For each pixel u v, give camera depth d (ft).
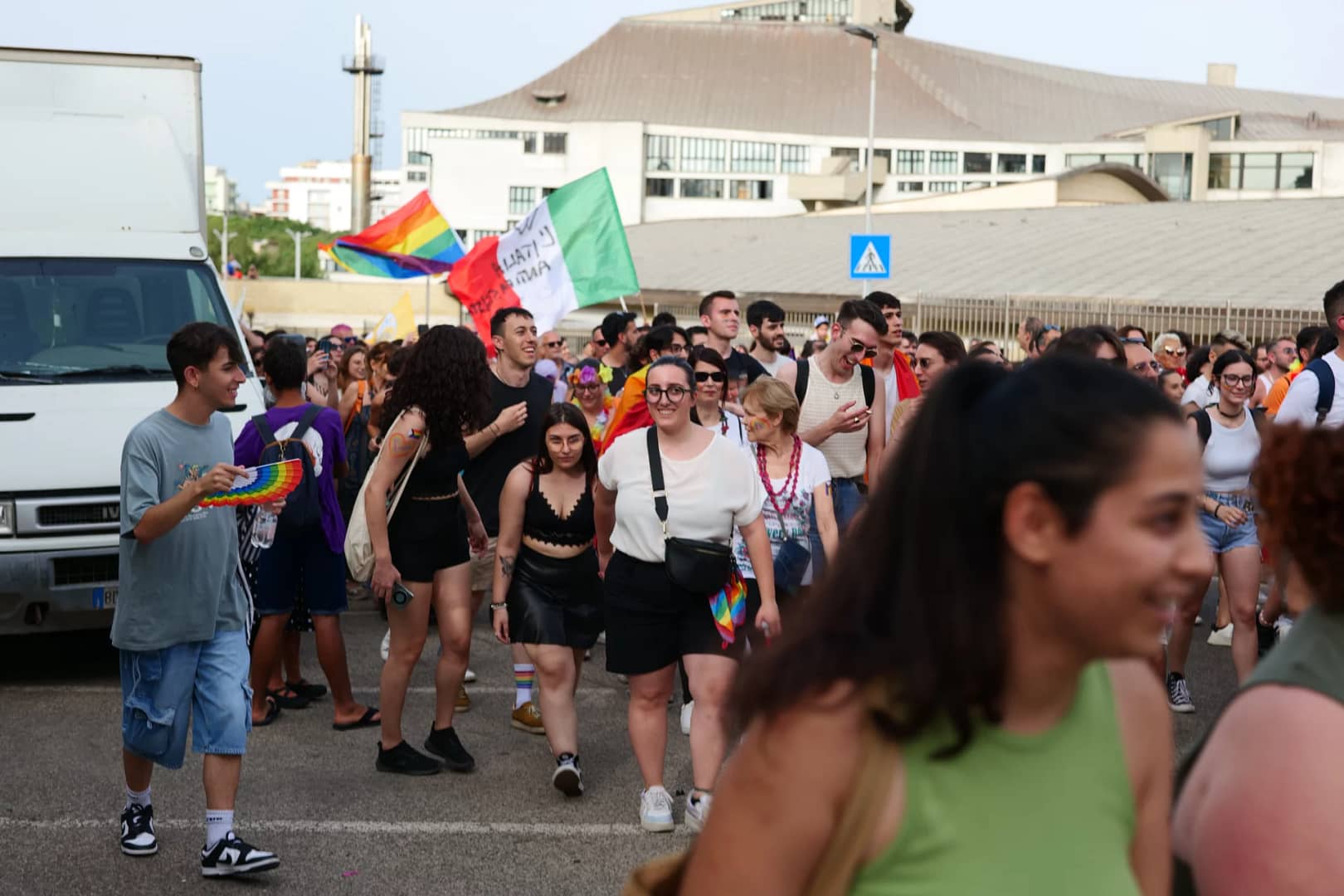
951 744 5.20
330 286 229.25
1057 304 96.27
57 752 21.70
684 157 370.32
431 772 20.84
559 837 18.30
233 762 16.66
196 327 16.58
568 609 19.92
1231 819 5.73
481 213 370.73
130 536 16.03
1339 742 5.62
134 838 17.34
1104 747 5.63
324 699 25.17
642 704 18.49
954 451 5.21
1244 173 318.24
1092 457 4.97
